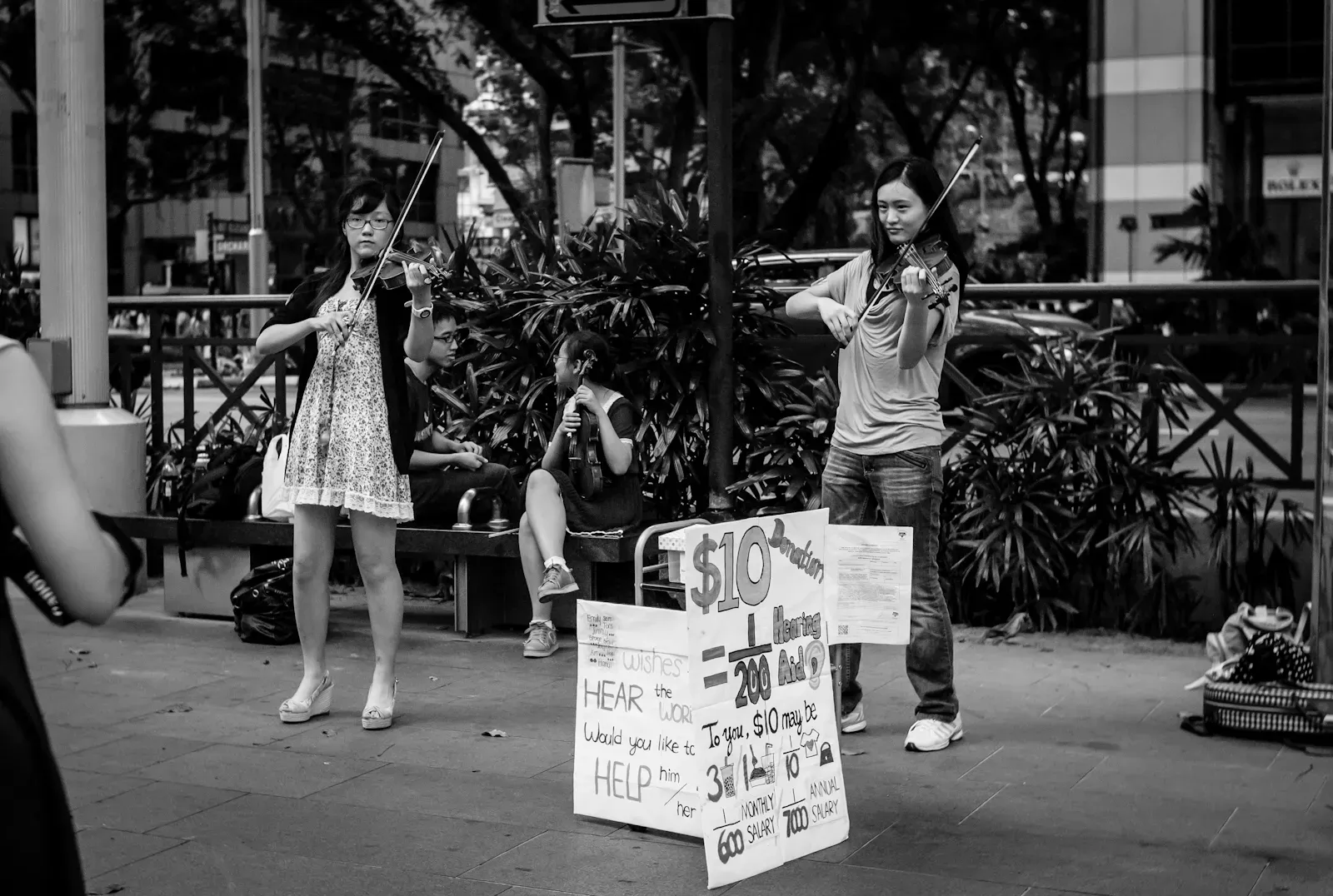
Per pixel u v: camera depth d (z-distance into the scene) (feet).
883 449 17.47
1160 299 25.75
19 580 7.58
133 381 35.73
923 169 16.90
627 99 95.35
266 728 18.86
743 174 70.90
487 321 26.78
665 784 14.32
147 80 94.99
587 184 46.42
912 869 13.80
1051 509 24.22
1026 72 113.29
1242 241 82.12
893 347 17.31
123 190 103.14
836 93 91.25
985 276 73.97
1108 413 25.05
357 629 24.84
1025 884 13.37
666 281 25.26
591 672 14.85
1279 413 25.53
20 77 90.48
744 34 71.10
